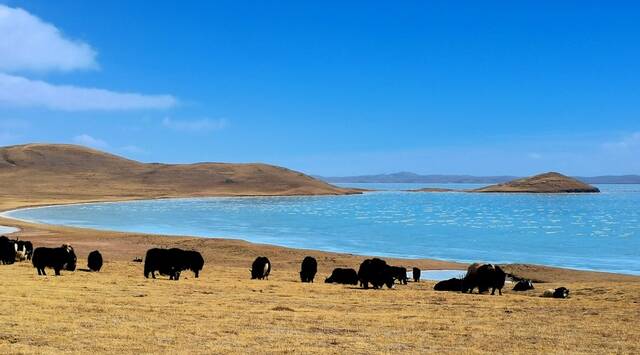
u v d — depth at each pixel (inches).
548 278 1653.5
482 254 2365.9
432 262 2001.7
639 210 5674.2
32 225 3248.0
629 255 2347.4
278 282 1152.2
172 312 690.8
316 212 5191.9
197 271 1184.8
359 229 3538.4
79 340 534.0
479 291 1058.7
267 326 625.9
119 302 751.7
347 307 791.7
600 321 711.1
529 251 2476.6
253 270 1255.5
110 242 2354.8
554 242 2847.0
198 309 720.3
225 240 2422.5
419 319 699.4
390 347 546.0
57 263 1071.6
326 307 785.6
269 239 2918.3
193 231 3331.7
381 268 1107.9
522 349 550.0
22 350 487.8
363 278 1110.4
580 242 2851.9
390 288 1115.3
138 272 1246.9
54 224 3607.3
